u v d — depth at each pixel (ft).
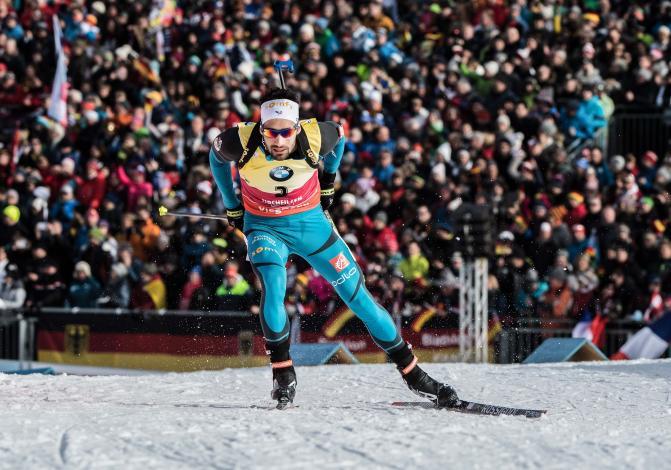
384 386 53.78
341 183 108.37
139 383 55.01
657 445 32.78
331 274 44.14
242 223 46.78
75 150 118.73
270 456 30.04
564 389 53.06
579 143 115.96
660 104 118.83
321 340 94.68
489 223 92.73
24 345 101.35
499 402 48.49
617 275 97.60
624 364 65.67
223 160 43.65
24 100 129.80
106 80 126.31
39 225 107.24
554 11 124.88
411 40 130.52
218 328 94.43
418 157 108.68
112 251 104.32
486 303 90.58
